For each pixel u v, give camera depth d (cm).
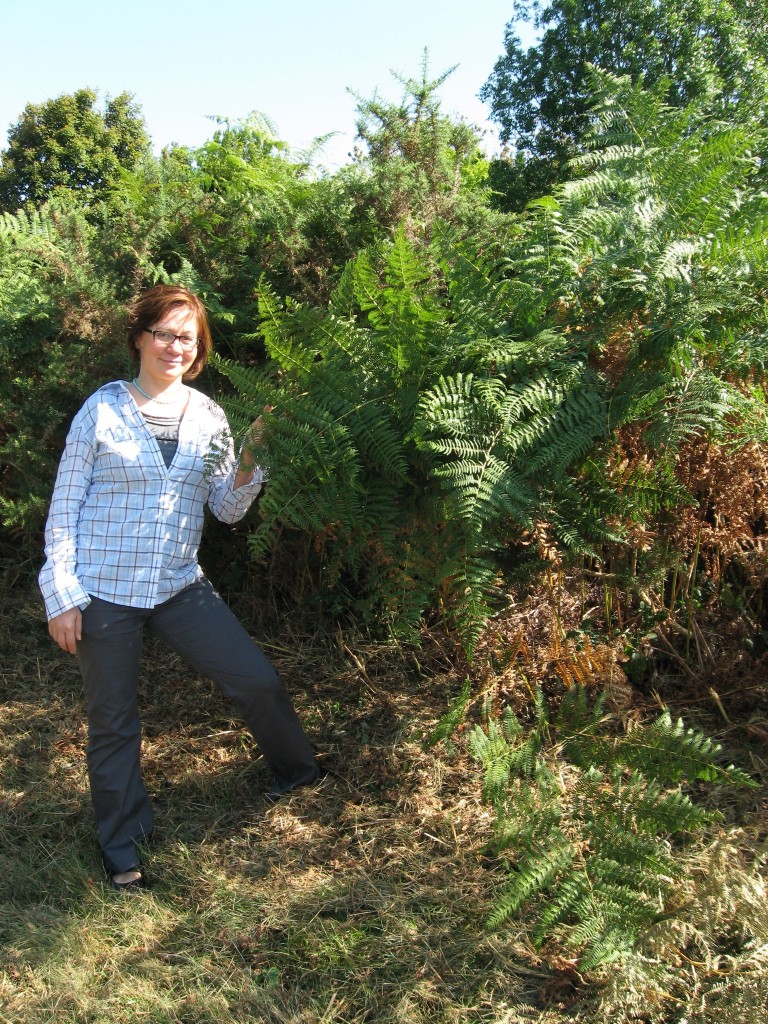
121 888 268
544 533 287
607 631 333
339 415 271
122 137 2606
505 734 274
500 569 296
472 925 245
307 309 287
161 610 279
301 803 298
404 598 283
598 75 362
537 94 1409
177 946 246
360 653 362
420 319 278
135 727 276
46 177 2472
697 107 347
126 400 274
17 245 415
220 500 288
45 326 379
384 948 239
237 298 395
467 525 249
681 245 276
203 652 281
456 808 289
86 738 338
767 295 287
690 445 301
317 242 400
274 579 379
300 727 302
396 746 316
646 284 274
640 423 283
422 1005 223
